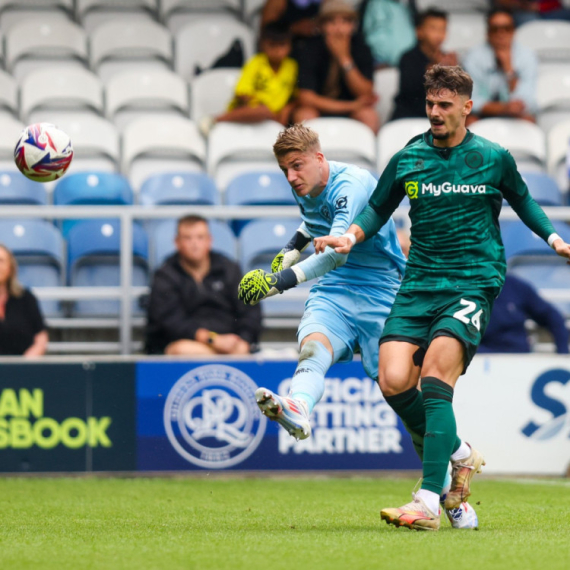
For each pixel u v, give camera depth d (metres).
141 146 37.34
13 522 16.69
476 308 14.66
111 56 41.91
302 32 39.22
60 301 31.59
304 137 15.77
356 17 39.56
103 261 32.12
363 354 16.55
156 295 28.28
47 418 26.77
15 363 26.72
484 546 12.73
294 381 15.45
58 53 41.53
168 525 16.09
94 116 38.12
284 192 34.66
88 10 43.38
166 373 26.94
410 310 15.15
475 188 14.80
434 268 15.04
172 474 26.86
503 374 27.23
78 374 26.86
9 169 35.06
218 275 28.73
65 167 17.39
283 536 14.03
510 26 39.12
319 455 27.05
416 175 15.02
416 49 38.81
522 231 32.78
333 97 38.84
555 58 43.50
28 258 31.70
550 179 35.59
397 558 11.67
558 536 14.00
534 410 27.27
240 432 26.95
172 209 28.92
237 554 12.11
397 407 15.09
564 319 28.78
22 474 26.62
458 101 14.62
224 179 37.28
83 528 15.60
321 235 16.89
